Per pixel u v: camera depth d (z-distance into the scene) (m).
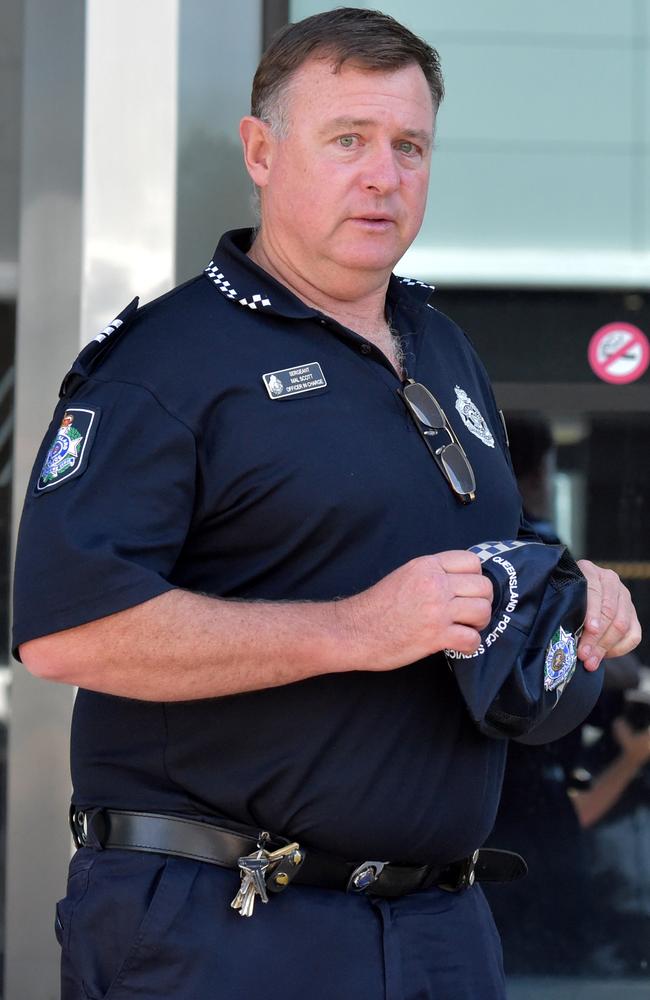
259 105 5.02
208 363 4.58
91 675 4.35
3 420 7.04
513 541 4.66
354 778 4.52
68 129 6.88
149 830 4.56
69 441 4.45
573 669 4.66
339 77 4.75
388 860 4.66
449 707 4.69
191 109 6.84
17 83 6.88
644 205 7.21
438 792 4.67
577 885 7.26
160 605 4.22
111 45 6.80
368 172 4.73
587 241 7.23
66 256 6.92
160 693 4.33
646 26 7.17
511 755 7.31
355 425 4.66
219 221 6.88
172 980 4.39
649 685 7.29
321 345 4.75
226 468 4.50
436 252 7.23
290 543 4.54
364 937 4.58
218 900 4.46
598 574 5.23
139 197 6.84
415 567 4.27
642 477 7.26
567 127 7.20
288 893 4.53
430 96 4.94
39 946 6.98
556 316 7.24
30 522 4.38
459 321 7.25
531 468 7.26
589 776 7.28
